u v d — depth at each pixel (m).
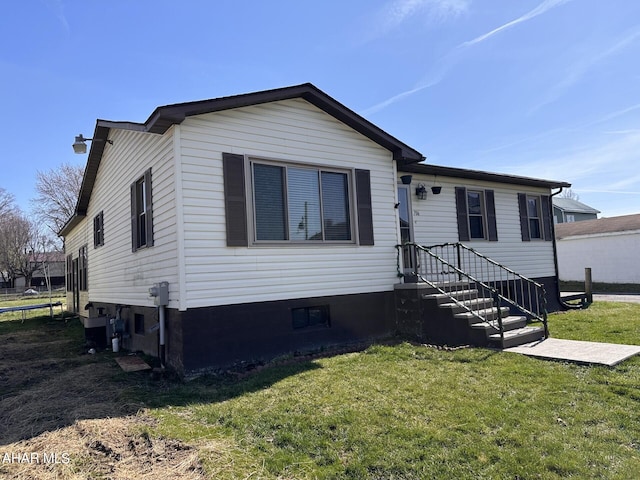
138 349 7.39
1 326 13.68
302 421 3.63
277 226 6.40
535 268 12.02
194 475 2.78
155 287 5.74
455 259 10.20
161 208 6.04
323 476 2.75
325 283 6.81
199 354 5.48
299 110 6.82
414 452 3.00
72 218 13.45
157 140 6.23
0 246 45.59
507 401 3.90
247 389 4.66
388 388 4.42
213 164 5.86
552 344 6.04
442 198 10.24
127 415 3.98
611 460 2.80
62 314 16.16
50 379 5.69
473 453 2.96
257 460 2.99
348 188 7.33
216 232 5.78
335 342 6.82
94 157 9.88
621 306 11.31
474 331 6.25
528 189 12.23
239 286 5.91
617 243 20.02
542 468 2.73
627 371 4.65
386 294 7.57
